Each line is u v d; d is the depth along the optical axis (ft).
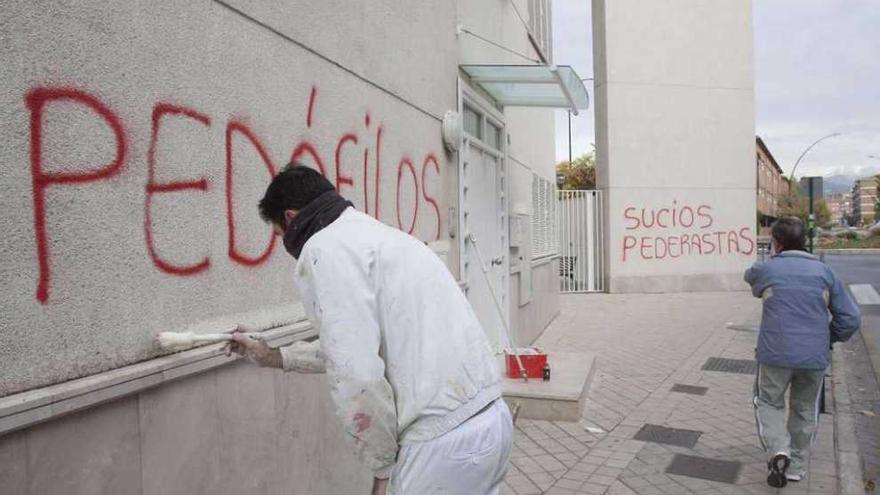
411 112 16.20
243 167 9.56
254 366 9.66
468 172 21.61
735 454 16.80
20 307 6.18
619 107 52.37
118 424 7.21
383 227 7.13
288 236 7.16
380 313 6.68
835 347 33.27
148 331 7.74
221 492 8.88
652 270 52.75
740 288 53.26
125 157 7.44
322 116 11.75
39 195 6.40
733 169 53.21
